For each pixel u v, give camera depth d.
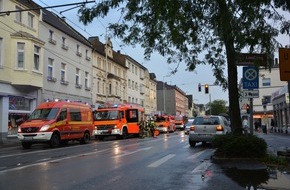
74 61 42.25
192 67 14.77
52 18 39.41
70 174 9.91
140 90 75.38
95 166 11.49
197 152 15.94
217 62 14.68
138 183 8.48
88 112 26.41
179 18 11.53
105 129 31.62
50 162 12.75
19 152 17.88
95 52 49.12
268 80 65.44
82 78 44.47
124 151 16.86
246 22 10.86
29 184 8.48
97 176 9.53
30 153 16.95
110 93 54.50
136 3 12.52
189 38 13.34
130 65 68.25
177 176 9.40
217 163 11.62
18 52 30.34
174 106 116.44
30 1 30.75
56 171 10.48
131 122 33.62
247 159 12.09
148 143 22.84
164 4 10.90
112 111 32.09
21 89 31.03
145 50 14.60
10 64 29.67
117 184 8.40
